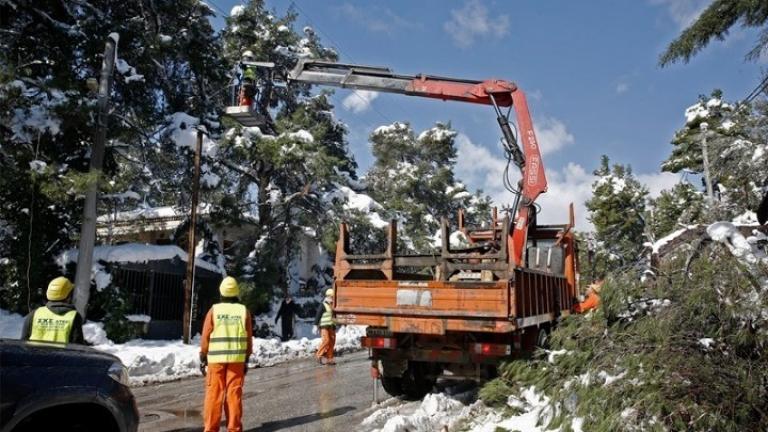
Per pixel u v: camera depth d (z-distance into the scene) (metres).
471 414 6.97
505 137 10.27
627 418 4.53
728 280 5.00
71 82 14.49
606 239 34.97
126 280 17.22
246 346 6.40
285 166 22.33
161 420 7.60
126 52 17.61
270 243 23.44
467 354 8.02
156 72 18.72
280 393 9.62
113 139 16.67
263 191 23.72
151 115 18.25
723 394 4.48
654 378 4.61
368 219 23.78
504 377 7.08
